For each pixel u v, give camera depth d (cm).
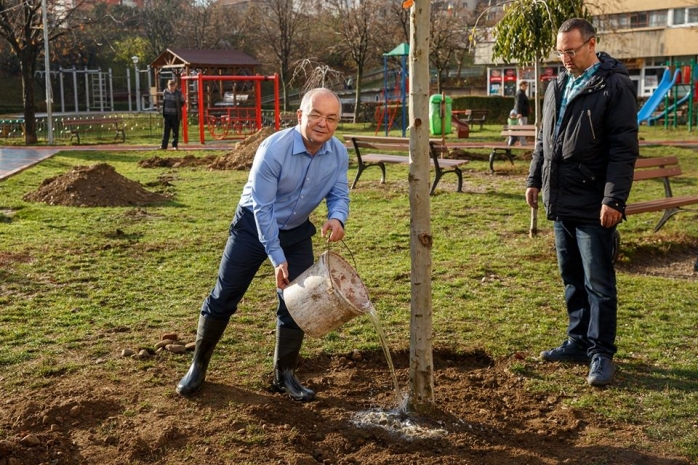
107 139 3020
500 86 5238
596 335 474
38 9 3002
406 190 1320
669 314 607
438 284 699
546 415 423
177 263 781
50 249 827
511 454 374
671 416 417
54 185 1181
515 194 1288
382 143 1330
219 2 6059
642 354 517
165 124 2303
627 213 867
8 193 1238
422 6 382
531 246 865
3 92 6391
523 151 2102
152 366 478
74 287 680
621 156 455
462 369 496
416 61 387
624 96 458
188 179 1516
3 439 371
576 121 467
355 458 367
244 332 552
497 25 1039
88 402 412
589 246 473
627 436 395
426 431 395
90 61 6838
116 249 835
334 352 514
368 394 449
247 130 3353
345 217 425
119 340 532
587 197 474
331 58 5775
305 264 435
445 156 1938
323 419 410
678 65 4122
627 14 4928
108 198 1155
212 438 379
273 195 403
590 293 477
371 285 693
